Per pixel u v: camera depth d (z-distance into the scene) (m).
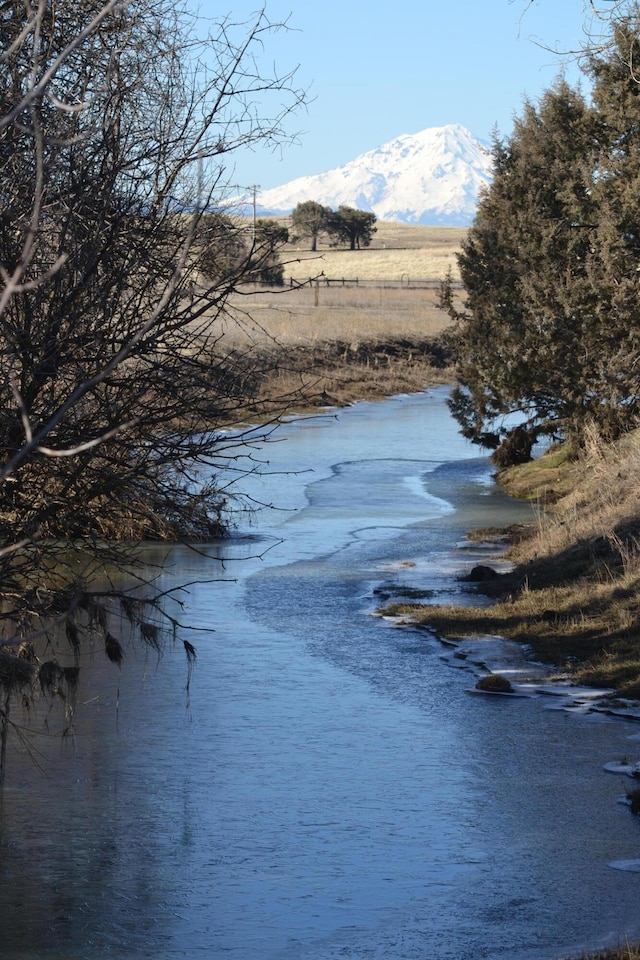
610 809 10.61
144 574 20.84
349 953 7.84
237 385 8.33
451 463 38.75
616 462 28.05
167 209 7.84
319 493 31.95
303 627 17.88
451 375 70.44
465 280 36.59
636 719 13.30
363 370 64.75
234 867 9.35
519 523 27.56
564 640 16.70
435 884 9.05
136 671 15.08
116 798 10.78
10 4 7.38
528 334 32.19
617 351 31.08
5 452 7.65
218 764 11.77
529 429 38.75
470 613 18.50
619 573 19.12
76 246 7.38
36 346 7.21
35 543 8.09
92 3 7.55
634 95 29.77
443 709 13.83
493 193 35.16
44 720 12.98
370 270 136.25
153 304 7.79
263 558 23.30
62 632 16.64
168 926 8.18
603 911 8.52
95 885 8.95
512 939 8.09
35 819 10.25
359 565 22.83
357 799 10.80
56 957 7.77
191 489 13.32
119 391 7.86
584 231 32.00
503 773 11.58
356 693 14.47
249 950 7.93
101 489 8.03
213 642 16.86
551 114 32.81
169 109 7.80
